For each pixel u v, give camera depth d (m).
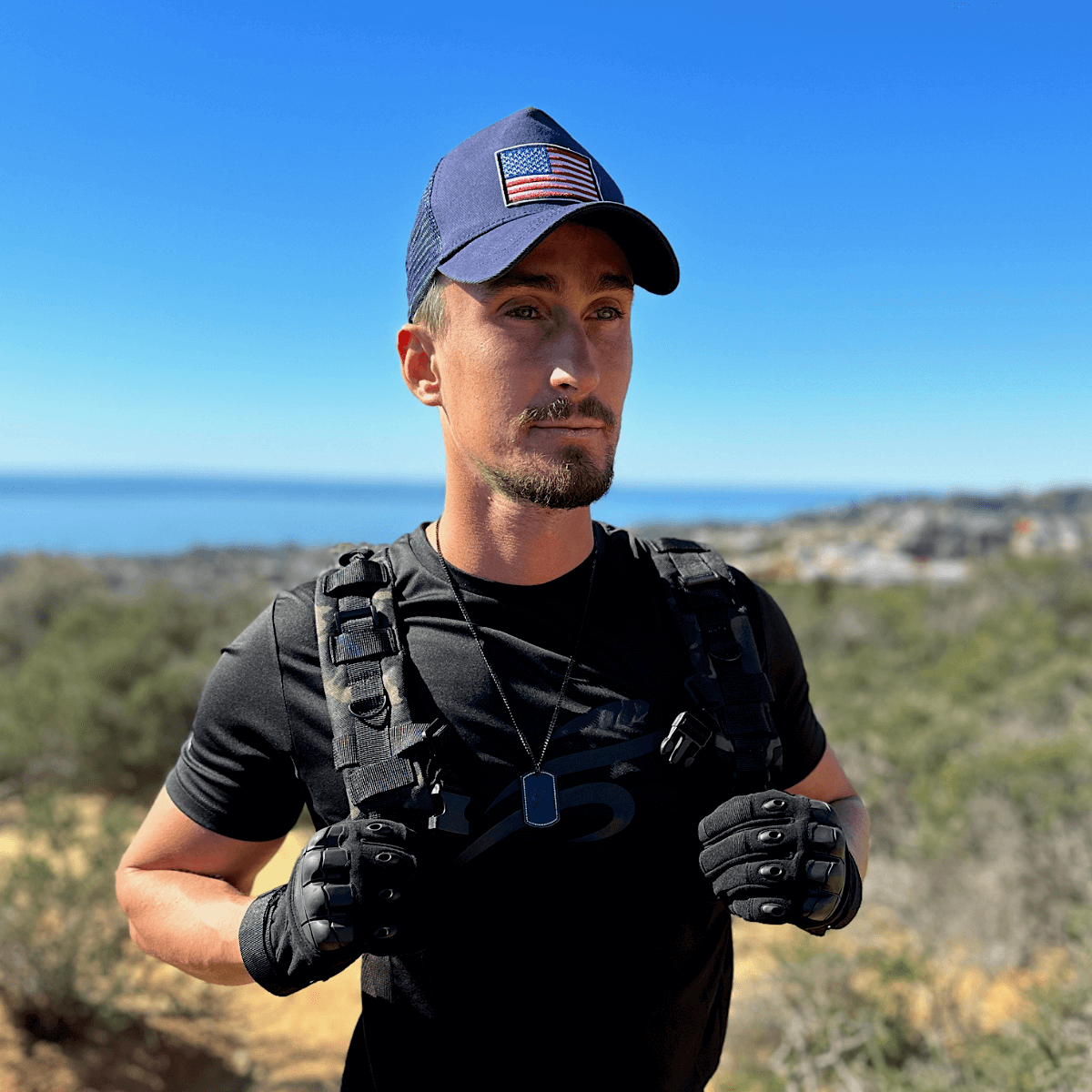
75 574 16.64
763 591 1.30
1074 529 55.19
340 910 0.93
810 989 3.90
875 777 6.39
